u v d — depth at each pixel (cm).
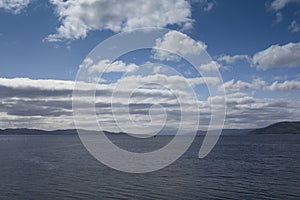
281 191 4612
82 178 5825
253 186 4988
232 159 9238
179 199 4206
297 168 7188
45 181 5544
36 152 12312
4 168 7412
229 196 4338
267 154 10894
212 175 6125
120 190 4750
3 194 4559
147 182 5362
